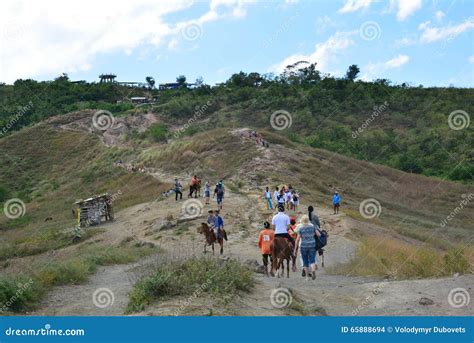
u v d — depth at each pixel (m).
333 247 24.14
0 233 42.66
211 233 21.62
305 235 14.52
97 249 25.83
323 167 54.03
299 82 114.62
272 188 40.16
